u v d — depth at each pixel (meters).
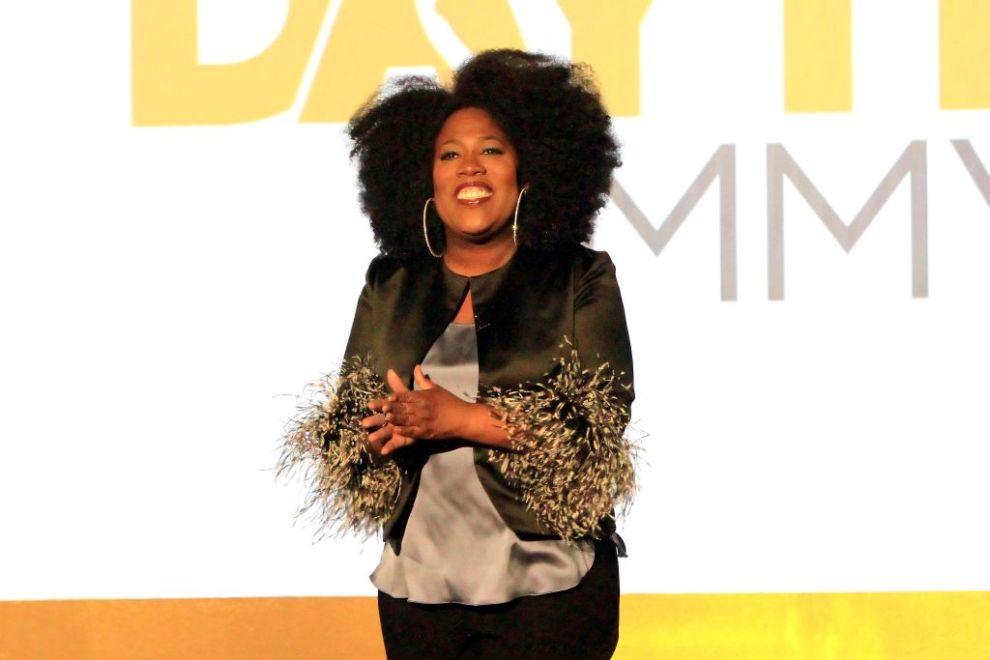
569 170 9.90
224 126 15.54
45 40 15.57
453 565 9.29
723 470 15.12
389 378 8.82
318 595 15.31
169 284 15.43
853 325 15.16
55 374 15.38
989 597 14.95
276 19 15.85
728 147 15.34
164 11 15.85
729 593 15.09
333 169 15.52
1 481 15.38
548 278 9.52
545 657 9.15
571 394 8.96
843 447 15.10
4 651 15.31
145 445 15.36
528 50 15.68
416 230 10.11
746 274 15.24
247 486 15.31
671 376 15.19
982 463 15.03
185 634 15.33
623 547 9.67
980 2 15.30
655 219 15.31
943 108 15.28
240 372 15.37
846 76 15.33
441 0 15.78
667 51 15.44
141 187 15.48
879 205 15.23
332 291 15.44
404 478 9.44
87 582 15.38
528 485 9.11
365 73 15.78
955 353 15.12
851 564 15.05
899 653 15.00
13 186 15.48
